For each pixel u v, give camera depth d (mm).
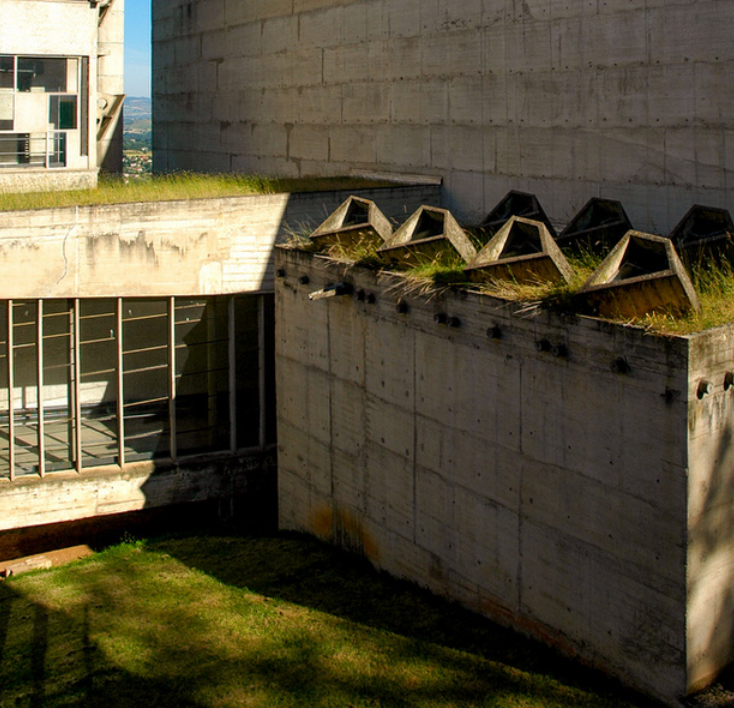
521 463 11008
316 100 21688
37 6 20484
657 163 14016
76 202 16578
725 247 11508
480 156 17219
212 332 18734
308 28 21641
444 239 12352
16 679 11828
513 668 10703
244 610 13102
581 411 10078
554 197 15836
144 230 16156
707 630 9430
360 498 14273
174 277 16531
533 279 11031
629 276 10141
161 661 11914
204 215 16500
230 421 17828
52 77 21016
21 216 15258
